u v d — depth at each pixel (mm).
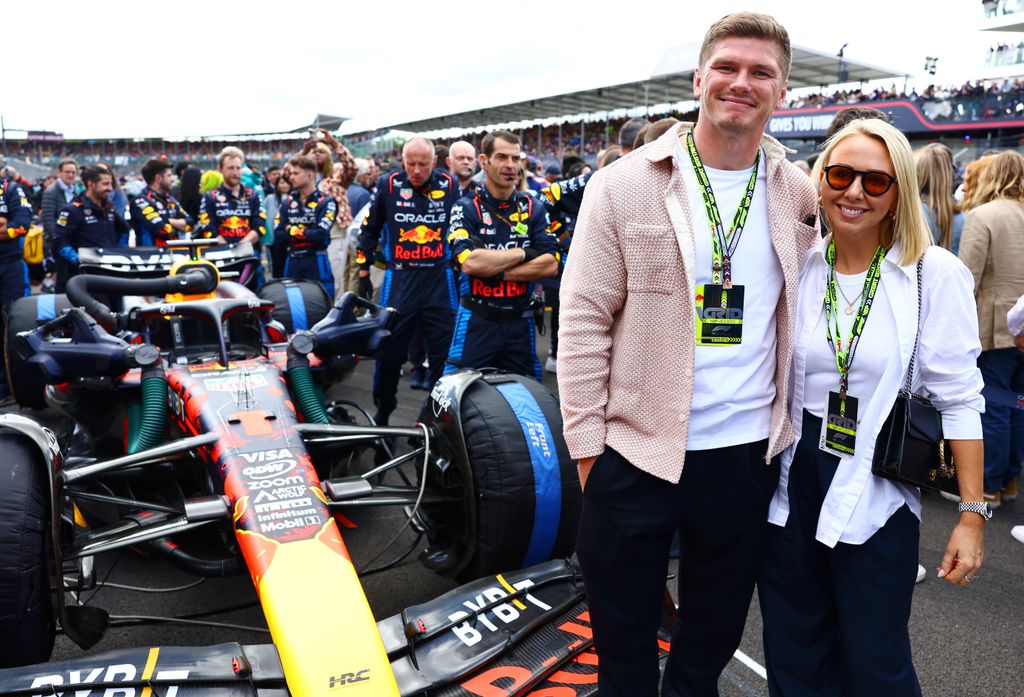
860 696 2055
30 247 7625
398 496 3086
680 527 2104
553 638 2510
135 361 3514
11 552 2357
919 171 4230
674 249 1946
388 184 5332
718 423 1997
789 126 17500
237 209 8602
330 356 3982
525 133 32469
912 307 2035
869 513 2055
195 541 3531
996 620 3365
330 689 2029
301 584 2307
